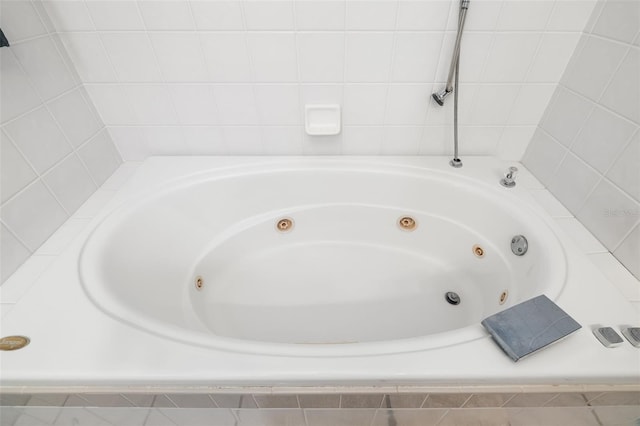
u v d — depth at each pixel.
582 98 0.92
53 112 0.93
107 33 0.95
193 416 0.70
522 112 1.10
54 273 0.77
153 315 0.88
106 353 0.61
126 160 1.27
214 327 1.07
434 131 1.16
